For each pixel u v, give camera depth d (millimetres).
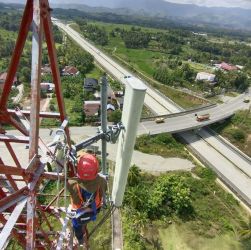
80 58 94875
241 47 181875
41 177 7480
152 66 110250
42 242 13414
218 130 65062
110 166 41750
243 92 93062
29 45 105812
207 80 94438
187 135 60219
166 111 69375
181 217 35844
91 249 28188
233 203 41094
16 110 10234
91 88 74312
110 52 124188
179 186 37031
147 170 45656
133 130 7117
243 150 58875
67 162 7867
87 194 7406
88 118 56812
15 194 6691
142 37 151625
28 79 76500
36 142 6926
